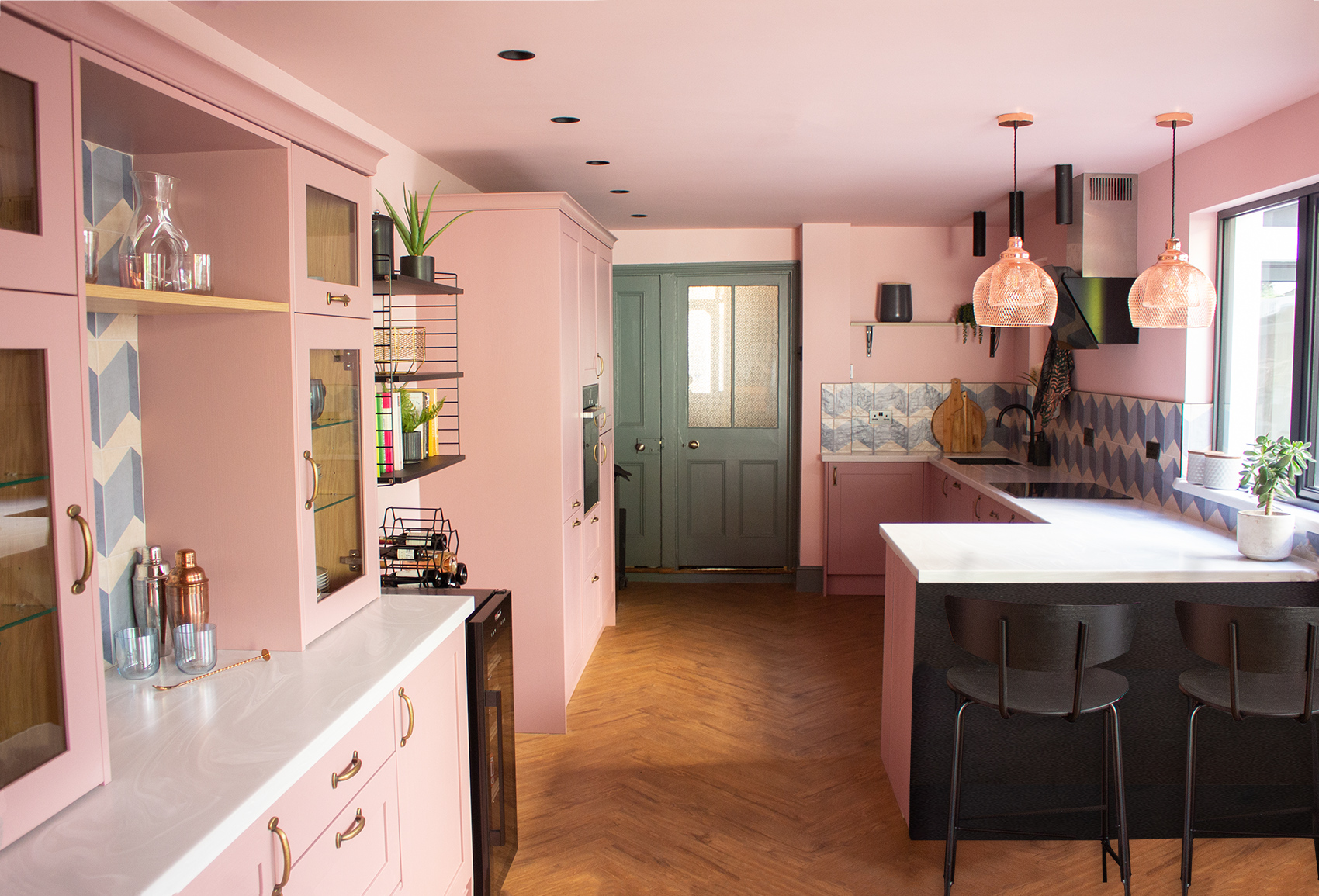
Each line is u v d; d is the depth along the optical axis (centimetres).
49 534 131
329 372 215
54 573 132
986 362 604
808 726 376
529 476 367
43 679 131
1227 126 326
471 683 250
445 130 328
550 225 359
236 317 196
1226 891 257
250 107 179
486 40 235
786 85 275
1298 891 257
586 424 426
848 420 605
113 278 193
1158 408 390
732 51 245
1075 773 289
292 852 154
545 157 376
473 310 364
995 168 401
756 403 621
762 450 623
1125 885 250
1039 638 229
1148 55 250
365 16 218
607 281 487
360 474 233
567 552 381
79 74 135
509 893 260
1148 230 399
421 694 212
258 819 145
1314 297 314
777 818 301
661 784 325
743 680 431
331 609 216
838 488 585
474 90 279
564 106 297
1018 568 272
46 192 127
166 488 202
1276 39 237
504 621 271
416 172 365
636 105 297
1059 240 503
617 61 253
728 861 275
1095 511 378
